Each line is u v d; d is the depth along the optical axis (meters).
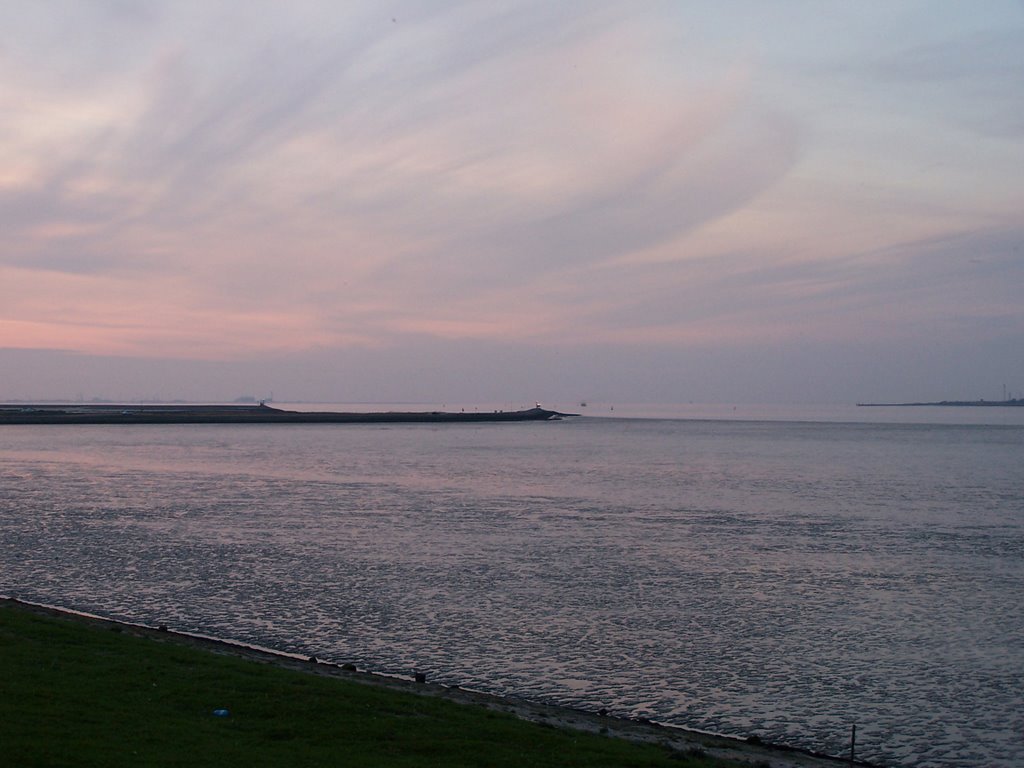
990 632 31.97
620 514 62.38
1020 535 54.12
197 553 45.34
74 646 22.47
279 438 170.12
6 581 38.28
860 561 45.09
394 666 27.12
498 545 48.72
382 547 47.66
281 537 50.81
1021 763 21.14
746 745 21.42
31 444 142.50
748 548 48.59
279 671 22.45
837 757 21.17
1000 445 165.12
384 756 16.53
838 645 30.16
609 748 18.50
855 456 130.88
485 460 115.94
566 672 26.91
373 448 140.75
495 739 18.31
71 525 54.72
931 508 67.50
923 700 25.05
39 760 14.10
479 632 31.02
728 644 30.11
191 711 18.16
